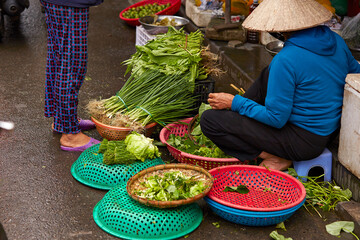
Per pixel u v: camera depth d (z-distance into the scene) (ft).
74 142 11.58
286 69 8.91
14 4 19.62
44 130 12.65
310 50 8.95
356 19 14.49
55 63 11.18
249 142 9.80
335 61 9.20
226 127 9.80
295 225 9.04
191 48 12.73
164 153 11.61
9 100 14.40
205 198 8.93
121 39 20.77
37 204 9.47
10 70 16.90
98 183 10.04
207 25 18.58
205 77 12.57
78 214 9.21
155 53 12.43
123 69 17.28
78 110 13.83
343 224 8.79
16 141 11.98
